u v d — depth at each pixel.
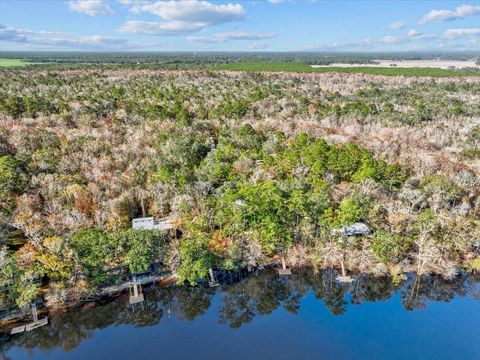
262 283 51.34
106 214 53.97
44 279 46.75
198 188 60.34
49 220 51.09
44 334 42.06
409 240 52.72
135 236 47.88
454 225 53.94
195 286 49.31
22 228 49.62
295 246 54.06
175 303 48.62
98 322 44.38
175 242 50.97
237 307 48.16
